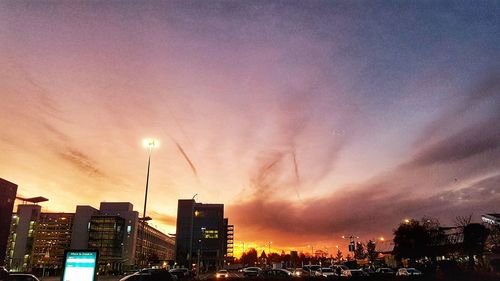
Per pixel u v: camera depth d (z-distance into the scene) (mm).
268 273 48031
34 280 29266
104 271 131250
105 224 138375
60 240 140875
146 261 150125
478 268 37219
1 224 89625
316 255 163125
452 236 62750
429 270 48750
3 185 91062
